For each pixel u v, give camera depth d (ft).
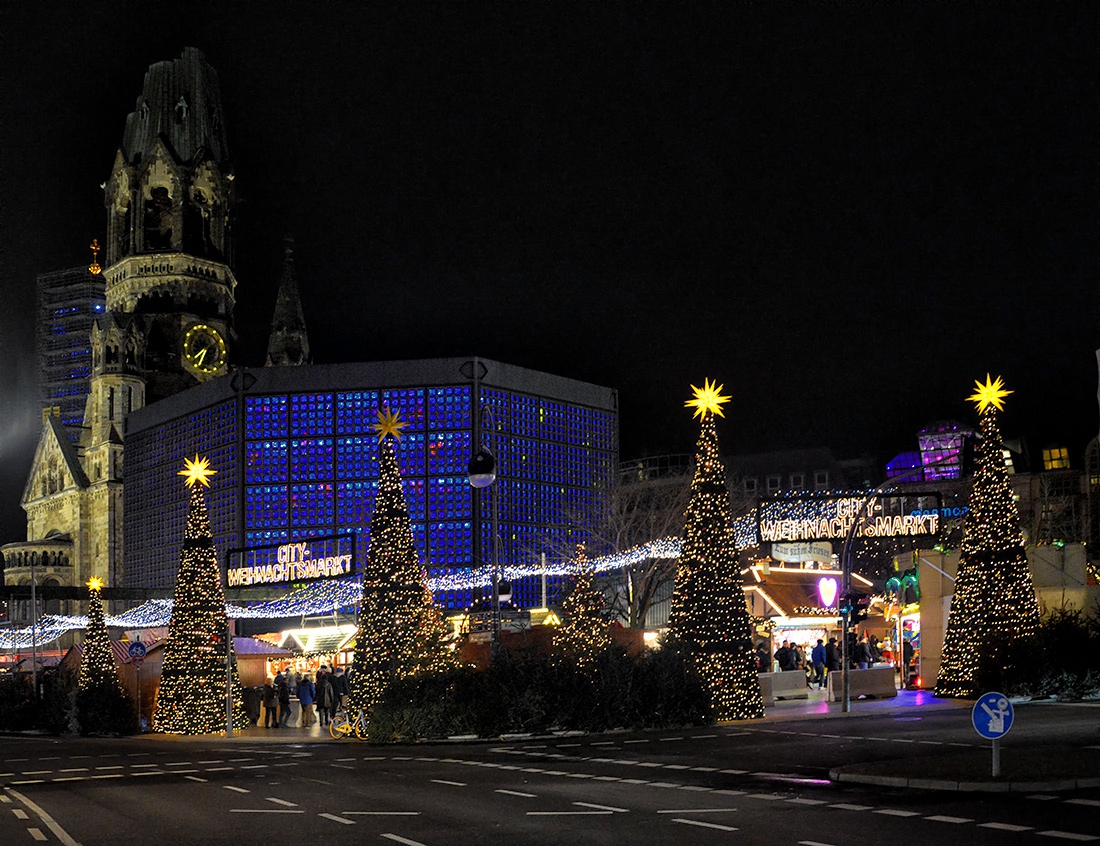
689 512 127.95
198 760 103.45
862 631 196.65
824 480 386.11
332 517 299.17
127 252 423.23
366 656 136.26
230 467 309.63
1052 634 126.21
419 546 292.81
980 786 61.46
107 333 408.46
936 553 158.92
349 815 62.08
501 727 112.57
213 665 157.07
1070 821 51.83
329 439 302.86
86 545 405.59
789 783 68.64
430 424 298.35
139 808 68.39
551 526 305.12
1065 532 256.93
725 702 120.98
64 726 168.76
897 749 83.66
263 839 54.70
